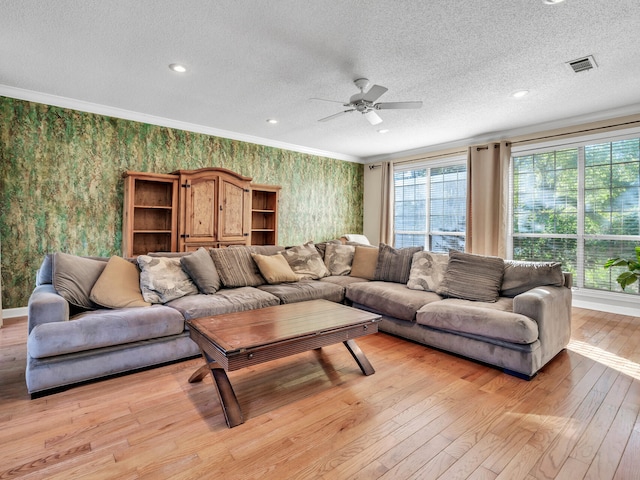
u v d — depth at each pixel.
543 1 2.09
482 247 5.22
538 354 2.34
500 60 2.86
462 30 2.42
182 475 1.40
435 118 4.39
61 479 1.37
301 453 1.54
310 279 4.00
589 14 2.22
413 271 3.59
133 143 4.30
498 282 3.01
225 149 5.11
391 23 2.35
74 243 3.95
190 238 4.32
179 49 2.72
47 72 3.15
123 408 1.91
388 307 3.18
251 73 3.13
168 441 1.62
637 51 2.71
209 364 1.96
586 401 2.02
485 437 1.67
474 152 5.27
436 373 2.42
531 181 4.89
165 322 2.43
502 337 2.36
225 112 4.23
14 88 3.51
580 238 4.47
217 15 2.28
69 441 1.61
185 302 2.73
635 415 1.87
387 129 4.92
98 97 3.78
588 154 4.38
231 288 3.37
